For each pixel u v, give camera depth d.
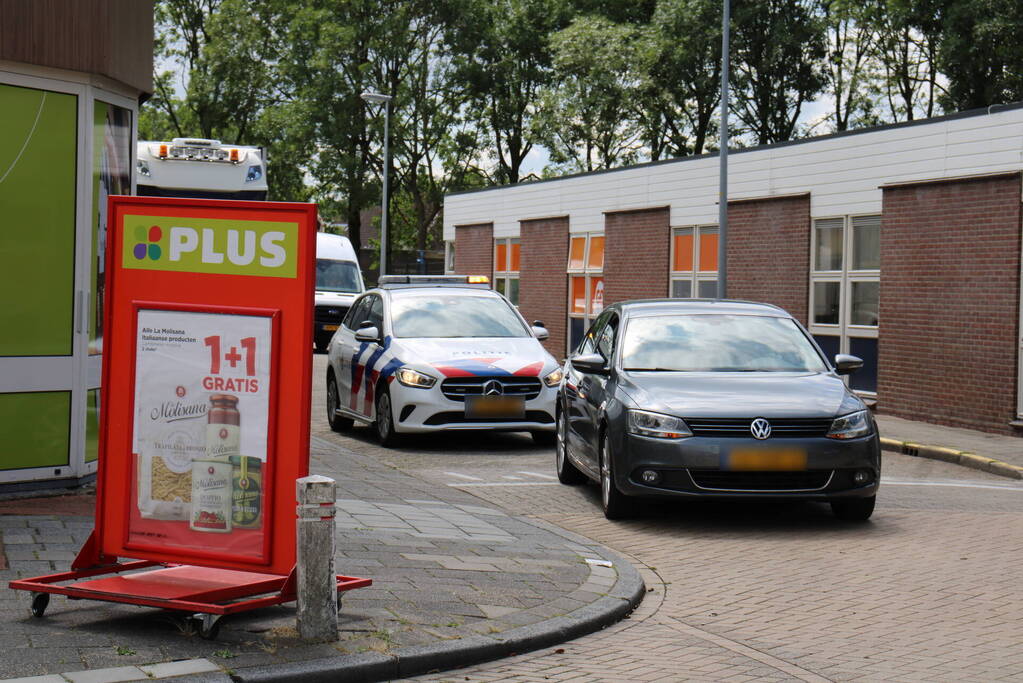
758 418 9.05
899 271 18.11
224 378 5.88
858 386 19.25
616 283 27.12
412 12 52.88
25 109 8.76
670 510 10.09
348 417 15.27
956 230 16.95
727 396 9.30
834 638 6.18
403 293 15.12
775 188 21.28
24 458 8.82
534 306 31.36
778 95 46.03
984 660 5.76
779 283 21.19
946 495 11.18
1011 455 13.84
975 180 16.58
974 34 34.69
